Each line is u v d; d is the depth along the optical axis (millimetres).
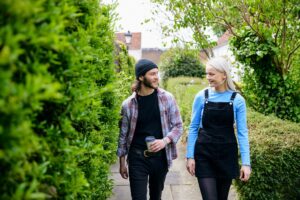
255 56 5680
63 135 1870
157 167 3189
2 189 1336
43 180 1728
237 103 2971
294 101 5750
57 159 1786
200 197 4668
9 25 1224
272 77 5676
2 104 1144
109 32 3447
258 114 4961
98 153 2674
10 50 1214
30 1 1278
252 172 3652
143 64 3113
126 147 3348
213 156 2938
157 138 3213
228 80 3002
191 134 3119
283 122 4438
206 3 5746
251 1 5277
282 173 3619
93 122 2707
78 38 2061
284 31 5484
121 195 4660
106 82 3455
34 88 1254
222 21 6113
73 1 2176
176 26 6051
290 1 5223
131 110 3213
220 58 3033
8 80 1185
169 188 4973
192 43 6328
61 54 1767
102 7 3301
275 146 3625
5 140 1237
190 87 10633
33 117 1521
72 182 1891
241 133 2973
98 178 3082
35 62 1415
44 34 1412
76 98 1918
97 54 2639
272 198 3645
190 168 3061
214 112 2959
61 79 1754
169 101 3248
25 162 1415
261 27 5426
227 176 2926
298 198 3758
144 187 3137
